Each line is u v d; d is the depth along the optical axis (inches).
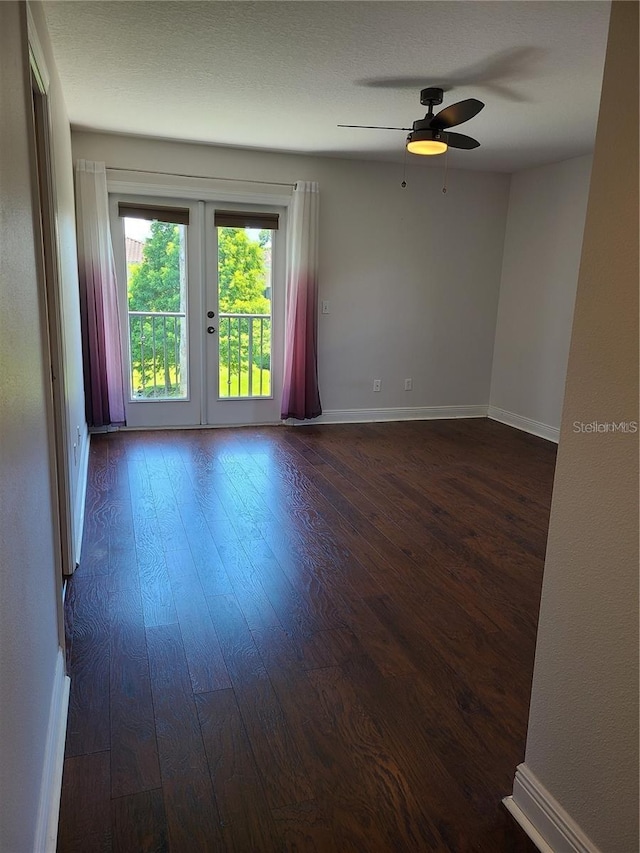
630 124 44.7
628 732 48.0
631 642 47.2
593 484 49.9
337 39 109.0
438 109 149.4
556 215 210.1
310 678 81.2
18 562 47.2
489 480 167.9
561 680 54.8
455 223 230.2
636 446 45.8
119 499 145.2
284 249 214.4
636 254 44.9
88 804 60.2
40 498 62.3
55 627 71.4
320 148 194.9
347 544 123.9
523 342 229.8
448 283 235.1
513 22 100.6
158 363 210.4
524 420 230.4
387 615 97.4
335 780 64.4
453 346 242.1
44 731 58.4
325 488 157.6
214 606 98.8
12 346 48.4
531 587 107.7
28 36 68.4
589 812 52.5
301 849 56.3
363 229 218.8
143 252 200.7
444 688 79.8
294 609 98.6
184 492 151.4
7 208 48.8
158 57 118.6
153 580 106.7
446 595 104.2
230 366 217.9
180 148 191.3
